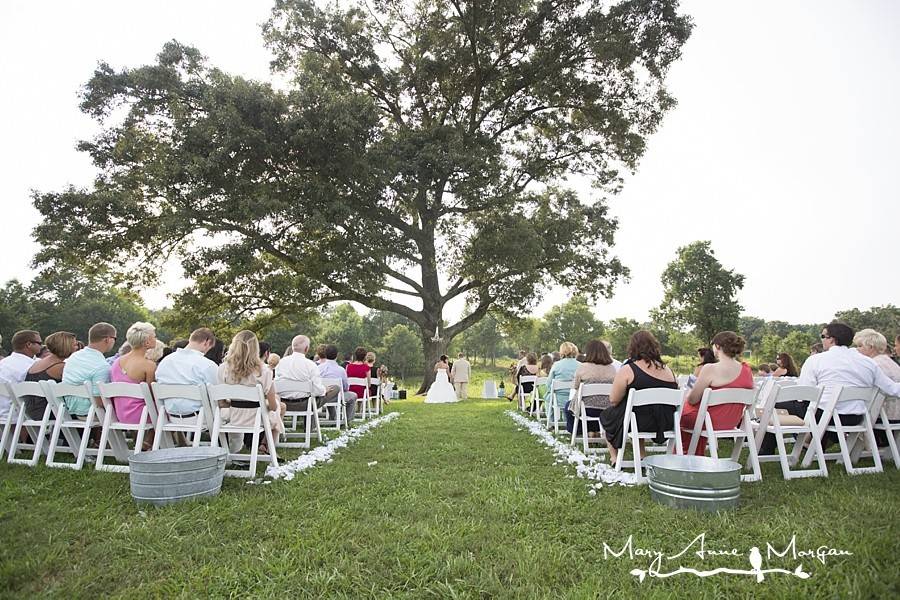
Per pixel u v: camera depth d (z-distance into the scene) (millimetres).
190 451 4586
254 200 17734
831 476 4828
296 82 20469
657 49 21141
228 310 22641
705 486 3855
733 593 2635
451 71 23516
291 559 3051
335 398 8953
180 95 18875
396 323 93375
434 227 25094
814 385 5418
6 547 3252
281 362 7383
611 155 24938
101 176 19156
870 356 5895
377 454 6441
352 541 3309
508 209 20891
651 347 5281
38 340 7242
